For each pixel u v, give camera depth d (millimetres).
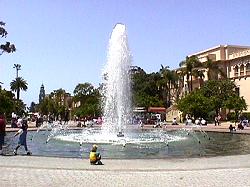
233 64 103562
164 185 11906
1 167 15281
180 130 50219
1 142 20922
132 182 12398
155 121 74688
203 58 110812
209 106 82562
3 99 65938
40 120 60156
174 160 17781
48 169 14891
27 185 11773
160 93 119875
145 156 20359
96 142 27766
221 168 15312
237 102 82312
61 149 23750
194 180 12734
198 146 27094
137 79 118750
